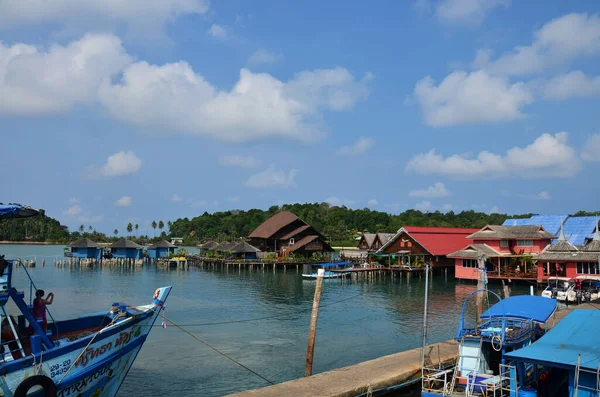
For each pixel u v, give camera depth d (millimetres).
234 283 57969
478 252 56969
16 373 11820
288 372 21094
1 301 12953
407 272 64812
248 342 26375
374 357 23641
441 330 29906
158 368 21469
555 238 61781
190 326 30641
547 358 13234
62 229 160250
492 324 17453
